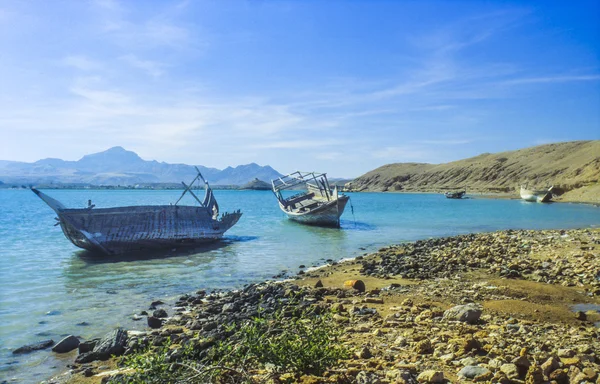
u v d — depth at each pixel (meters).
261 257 23.89
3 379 7.80
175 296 14.64
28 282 17.05
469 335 8.10
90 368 8.05
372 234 35.69
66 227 25.19
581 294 12.67
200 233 29.08
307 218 43.44
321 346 6.49
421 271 17.30
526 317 10.20
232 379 6.08
